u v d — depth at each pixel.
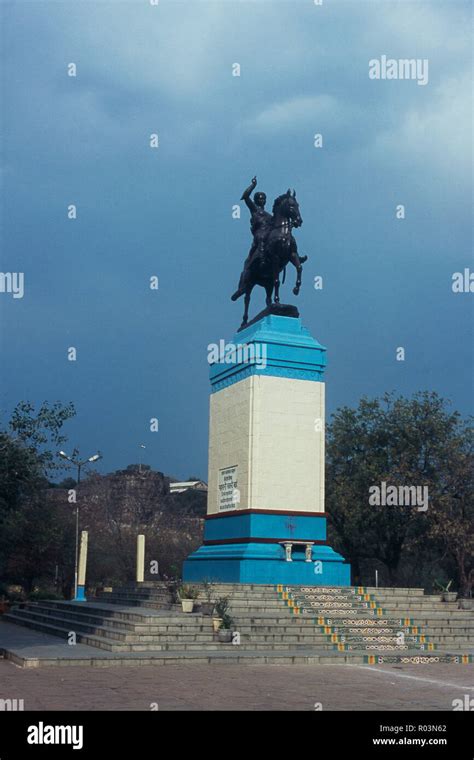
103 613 25.27
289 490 28.02
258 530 27.23
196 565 29.61
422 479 42.09
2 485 21.09
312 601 24.91
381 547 46.72
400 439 43.44
